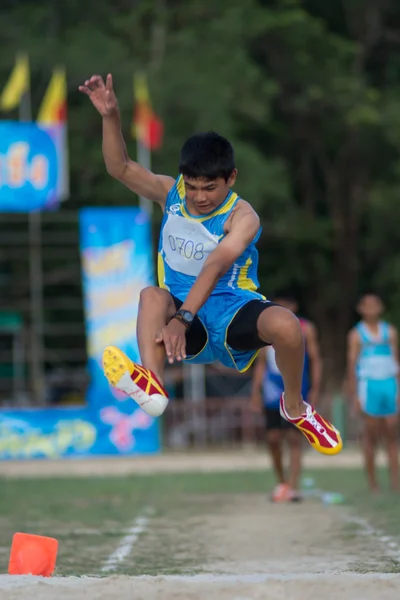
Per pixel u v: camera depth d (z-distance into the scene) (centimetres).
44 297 6097
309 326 2467
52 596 926
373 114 6275
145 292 1073
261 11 6316
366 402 2573
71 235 5756
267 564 1386
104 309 4181
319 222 6481
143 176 1156
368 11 7056
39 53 5859
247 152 5866
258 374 2442
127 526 1923
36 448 4259
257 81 6106
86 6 6412
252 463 3872
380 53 7206
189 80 5744
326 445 1132
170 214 1105
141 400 980
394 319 6412
